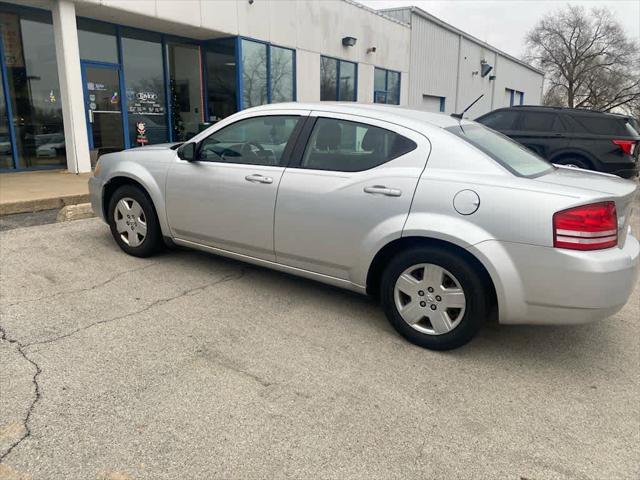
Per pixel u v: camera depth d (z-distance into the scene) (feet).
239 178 13.24
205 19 36.91
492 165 10.57
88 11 31.73
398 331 11.40
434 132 11.20
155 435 7.80
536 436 8.23
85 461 7.18
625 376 10.24
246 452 7.53
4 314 11.66
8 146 31.12
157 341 10.77
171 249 17.25
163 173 14.85
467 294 10.32
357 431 8.13
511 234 9.77
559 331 12.30
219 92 42.65
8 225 19.45
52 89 32.71
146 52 38.14
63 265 15.15
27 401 8.46
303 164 12.40
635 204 34.22
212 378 9.45
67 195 23.17
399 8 64.95
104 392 8.83
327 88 51.60
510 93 107.55
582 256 9.37
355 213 11.39
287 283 14.56
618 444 8.10
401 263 11.00
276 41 43.73
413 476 7.22
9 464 7.04
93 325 11.34
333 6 50.19
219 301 13.08
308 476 7.11
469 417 8.66
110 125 36.27
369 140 11.69
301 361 10.27
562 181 10.54
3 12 29.66
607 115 29.40
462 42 79.30
